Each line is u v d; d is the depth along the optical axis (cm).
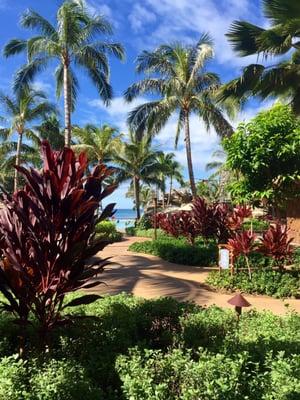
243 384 291
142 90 2328
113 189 384
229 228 1246
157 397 267
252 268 1009
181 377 292
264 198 1023
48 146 357
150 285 877
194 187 2317
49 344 370
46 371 295
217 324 432
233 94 1511
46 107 2756
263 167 986
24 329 370
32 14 1888
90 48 1895
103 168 386
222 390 270
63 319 369
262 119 991
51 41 1877
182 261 1285
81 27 1875
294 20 1261
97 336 389
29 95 2656
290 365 309
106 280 917
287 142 966
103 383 324
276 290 820
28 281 338
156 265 1240
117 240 2239
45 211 344
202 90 2284
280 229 948
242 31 1384
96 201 355
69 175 356
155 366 305
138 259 1387
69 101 1922
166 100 2309
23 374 280
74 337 396
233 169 1039
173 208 3047
